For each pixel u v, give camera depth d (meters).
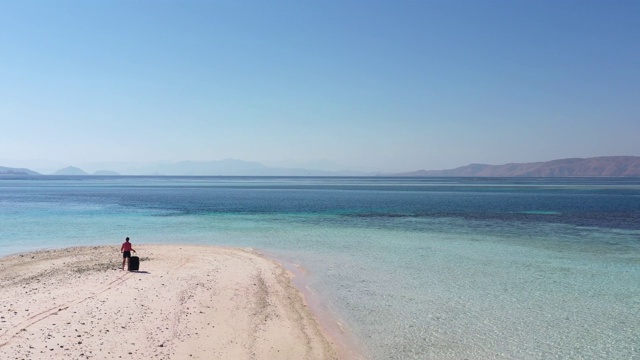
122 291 21.30
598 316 19.78
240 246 38.06
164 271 27.08
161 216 62.12
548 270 28.53
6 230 47.31
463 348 16.36
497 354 15.84
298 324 18.47
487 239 41.31
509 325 18.69
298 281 26.02
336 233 45.69
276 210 72.06
